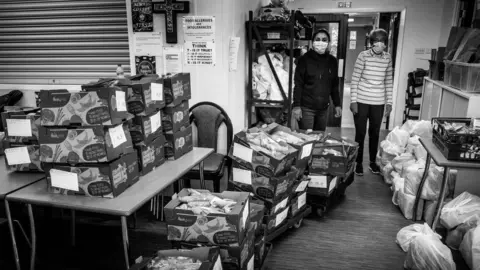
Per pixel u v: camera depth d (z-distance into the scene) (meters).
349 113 7.66
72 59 3.74
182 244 1.92
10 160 2.21
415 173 3.07
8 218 2.04
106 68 3.67
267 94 3.57
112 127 1.85
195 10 3.13
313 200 3.12
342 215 3.17
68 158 1.85
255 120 3.88
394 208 3.31
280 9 3.48
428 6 5.93
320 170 3.00
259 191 2.50
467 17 4.93
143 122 2.11
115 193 1.87
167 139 2.42
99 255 2.60
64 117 1.82
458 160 2.30
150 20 3.23
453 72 3.87
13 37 3.84
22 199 1.89
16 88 3.92
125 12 3.45
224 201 2.00
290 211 2.78
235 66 3.22
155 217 3.13
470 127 2.59
